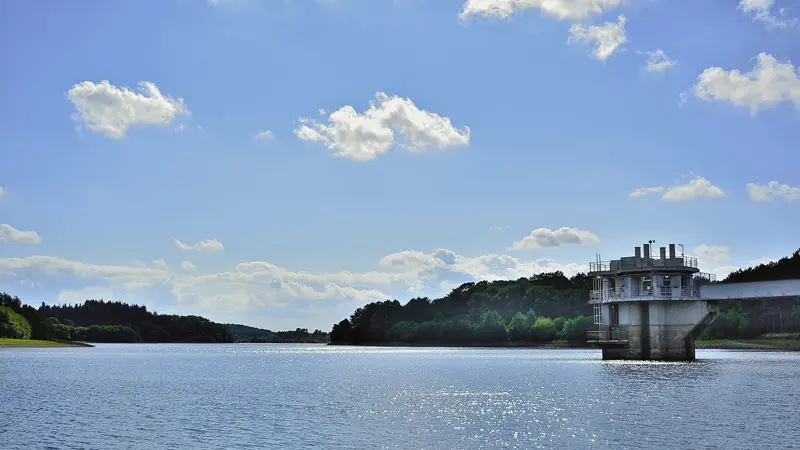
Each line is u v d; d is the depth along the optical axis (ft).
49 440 185.78
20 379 392.88
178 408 249.75
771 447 165.37
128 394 303.27
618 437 179.52
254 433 193.57
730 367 408.67
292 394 299.58
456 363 547.90
